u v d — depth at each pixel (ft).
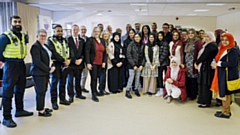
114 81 17.21
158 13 37.63
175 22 42.11
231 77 11.61
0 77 13.70
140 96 16.48
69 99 14.82
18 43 10.62
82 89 17.46
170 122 11.62
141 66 16.40
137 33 17.16
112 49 16.75
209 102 13.94
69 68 14.28
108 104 14.46
